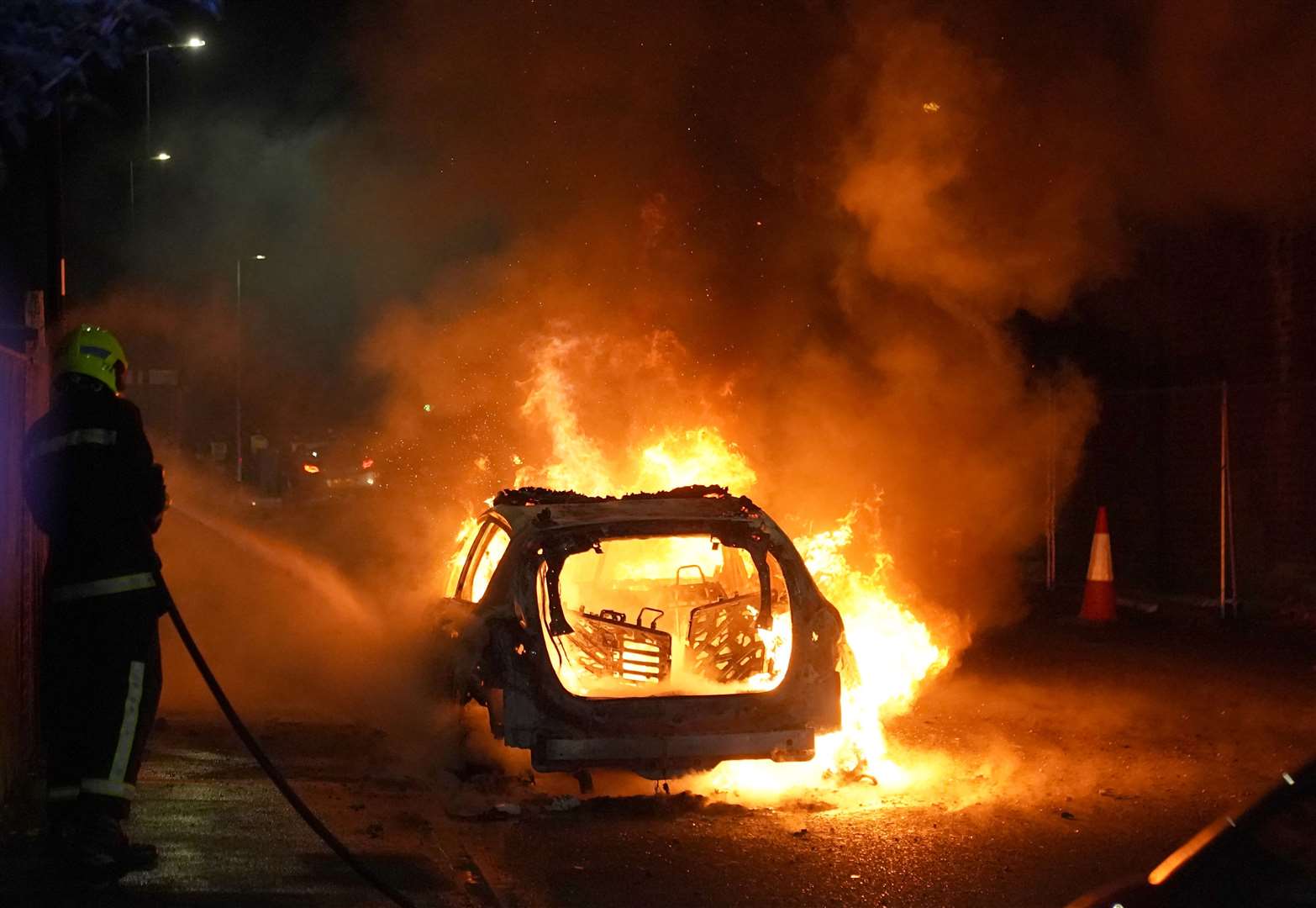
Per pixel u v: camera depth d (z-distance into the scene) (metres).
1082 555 17.64
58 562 5.77
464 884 5.95
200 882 5.79
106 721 5.68
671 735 7.22
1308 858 3.35
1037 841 6.64
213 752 8.16
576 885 6.03
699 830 6.88
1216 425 15.34
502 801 7.37
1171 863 3.54
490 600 7.45
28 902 5.50
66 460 5.78
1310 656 12.20
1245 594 14.93
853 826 6.92
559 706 7.18
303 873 5.96
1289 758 8.34
